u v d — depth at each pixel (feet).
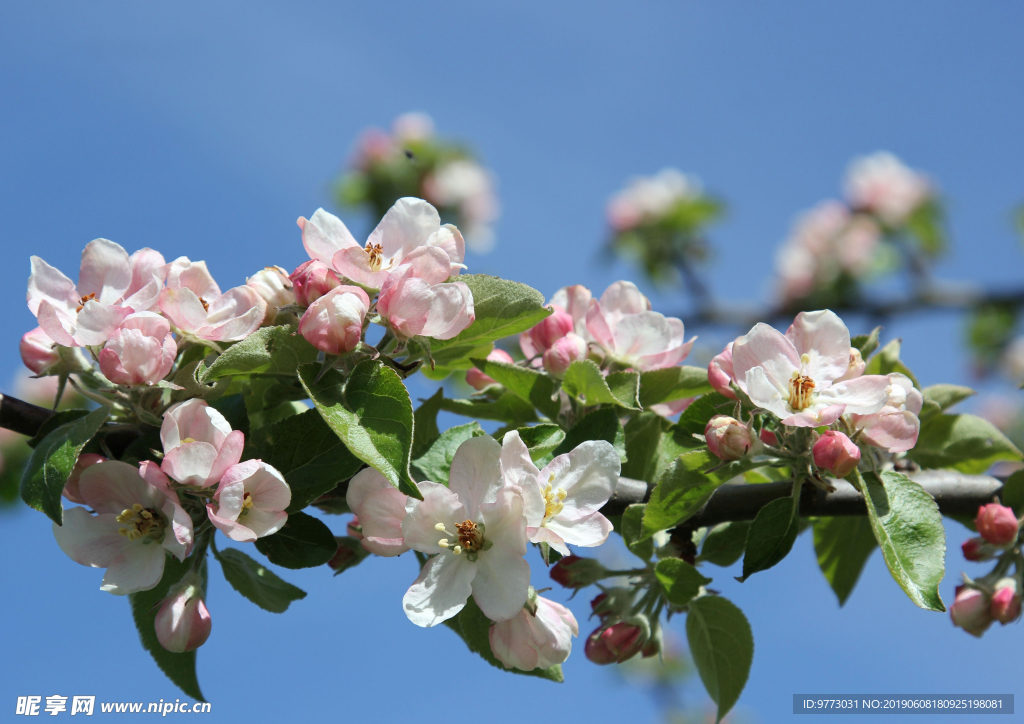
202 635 1.76
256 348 1.77
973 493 2.01
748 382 1.82
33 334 1.81
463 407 2.03
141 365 1.74
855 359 1.86
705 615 1.90
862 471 1.85
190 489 1.72
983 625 1.98
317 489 1.77
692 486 1.85
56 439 1.73
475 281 1.86
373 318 1.79
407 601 1.72
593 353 2.03
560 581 1.94
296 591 1.86
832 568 2.14
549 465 1.78
